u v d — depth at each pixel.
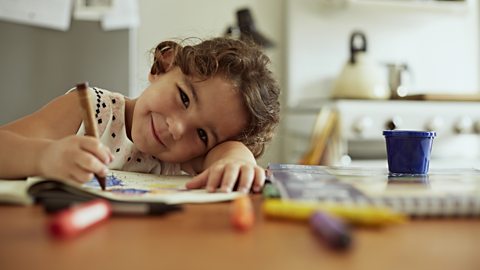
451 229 0.40
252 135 1.01
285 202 0.45
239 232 0.38
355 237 0.37
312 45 2.29
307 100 2.27
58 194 0.48
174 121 0.90
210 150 0.95
